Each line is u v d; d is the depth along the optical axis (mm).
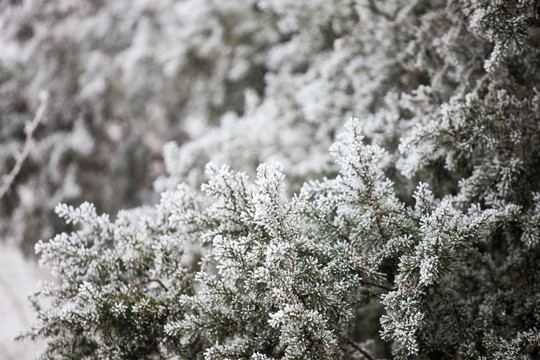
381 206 1531
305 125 1993
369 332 1753
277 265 1481
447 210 1489
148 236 1598
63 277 1564
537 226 1545
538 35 1690
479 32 1589
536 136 1621
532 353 1551
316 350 1474
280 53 2129
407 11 1775
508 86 1646
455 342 1550
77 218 1581
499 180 1606
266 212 1491
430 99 1704
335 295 1501
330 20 1918
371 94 1825
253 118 2055
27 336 1544
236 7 2518
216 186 1532
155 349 1542
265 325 1522
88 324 1520
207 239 1538
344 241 1531
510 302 1586
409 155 1643
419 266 1493
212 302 1519
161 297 1548
